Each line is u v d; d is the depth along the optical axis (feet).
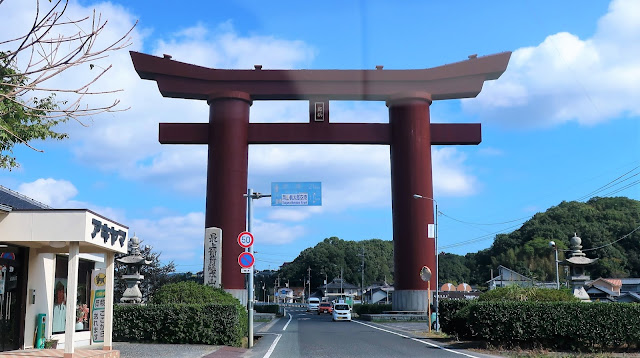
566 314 55.57
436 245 112.68
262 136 125.08
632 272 232.73
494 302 57.72
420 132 125.29
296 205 85.76
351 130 126.41
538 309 56.34
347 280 397.19
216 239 115.03
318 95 125.80
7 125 30.45
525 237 283.18
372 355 52.90
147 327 64.54
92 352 47.65
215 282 113.50
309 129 125.49
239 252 120.16
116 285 122.72
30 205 62.13
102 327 66.69
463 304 71.15
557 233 261.24
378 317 132.46
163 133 125.29
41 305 56.75
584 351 55.36
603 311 54.95
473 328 59.06
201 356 51.13
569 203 282.36
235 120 123.24
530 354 51.96
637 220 245.86
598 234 243.60
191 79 123.44
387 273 405.18
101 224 47.60
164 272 131.85
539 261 253.44
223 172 122.11
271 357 51.60
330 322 133.49
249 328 62.95
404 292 123.65
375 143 127.65
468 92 125.18
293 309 302.66
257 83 124.98
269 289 477.36
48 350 51.80
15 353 48.34
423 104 126.41
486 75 124.77
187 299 68.28
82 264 68.28
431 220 124.57
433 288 123.85
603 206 269.85
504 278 258.16
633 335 54.08
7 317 50.62
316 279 408.05
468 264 376.68
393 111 127.54
